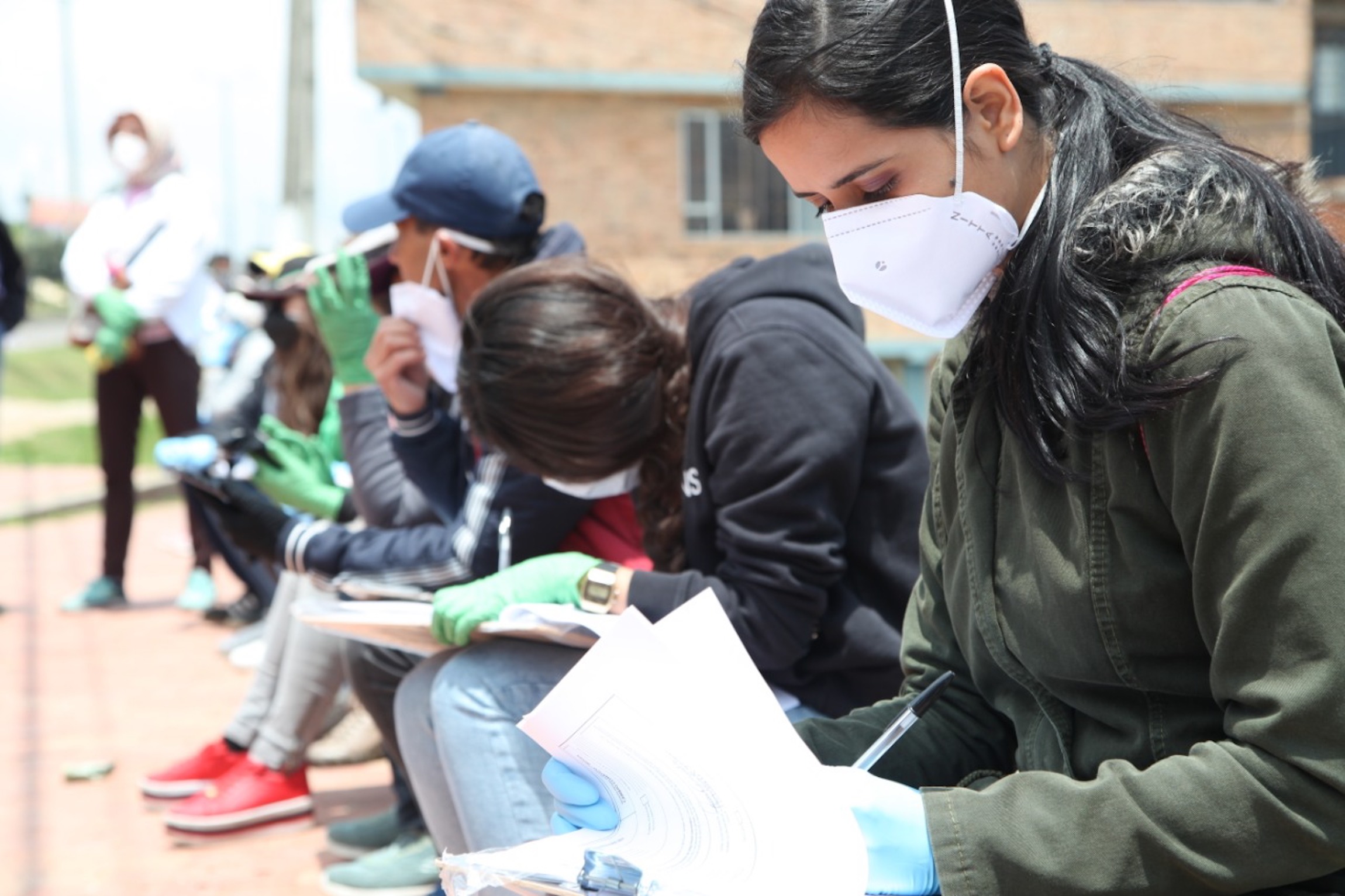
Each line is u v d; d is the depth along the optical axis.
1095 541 1.38
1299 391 1.26
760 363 2.13
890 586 2.21
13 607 7.08
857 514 2.21
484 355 2.25
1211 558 1.29
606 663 1.36
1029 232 1.46
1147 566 1.35
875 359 2.24
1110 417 1.32
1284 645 1.24
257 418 5.15
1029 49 1.50
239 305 5.39
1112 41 16.22
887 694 2.20
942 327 1.54
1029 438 1.41
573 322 2.22
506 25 15.09
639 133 15.71
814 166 1.47
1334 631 1.22
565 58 15.27
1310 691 1.23
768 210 16.08
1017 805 1.36
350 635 2.42
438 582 2.57
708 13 15.48
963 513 1.55
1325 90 17.25
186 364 6.38
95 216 6.35
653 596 2.14
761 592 2.11
